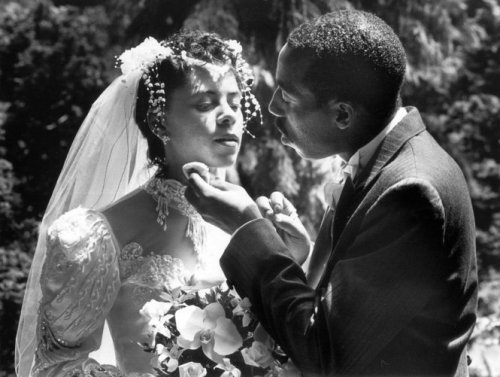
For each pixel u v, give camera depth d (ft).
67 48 43.11
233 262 7.22
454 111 42.50
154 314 8.07
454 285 6.54
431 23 37.81
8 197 39.04
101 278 8.98
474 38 43.45
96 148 10.09
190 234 9.43
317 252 8.15
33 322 9.99
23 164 42.27
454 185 6.66
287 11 32.30
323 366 6.57
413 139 6.82
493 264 40.86
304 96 6.88
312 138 7.03
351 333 6.46
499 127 42.91
